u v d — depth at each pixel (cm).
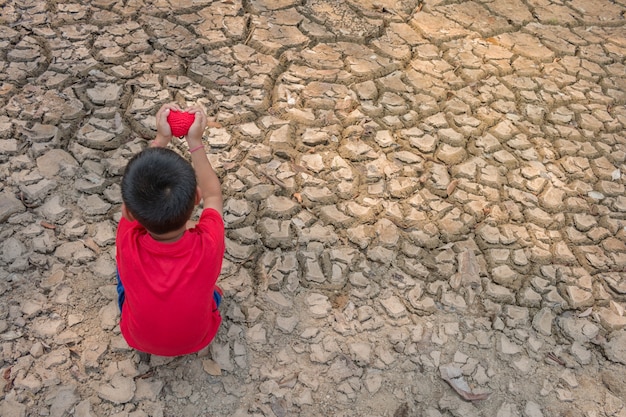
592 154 337
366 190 305
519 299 272
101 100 321
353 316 258
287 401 231
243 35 378
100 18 371
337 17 403
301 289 265
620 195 318
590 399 244
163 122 219
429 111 348
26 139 298
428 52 388
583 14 436
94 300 249
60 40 353
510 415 236
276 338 248
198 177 224
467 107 352
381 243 283
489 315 265
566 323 265
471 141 336
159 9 384
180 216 185
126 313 217
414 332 256
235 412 227
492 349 255
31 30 356
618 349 258
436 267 278
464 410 236
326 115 337
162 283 195
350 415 230
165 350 218
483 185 314
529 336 260
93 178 288
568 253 290
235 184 297
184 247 195
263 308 256
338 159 317
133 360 235
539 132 346
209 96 337
